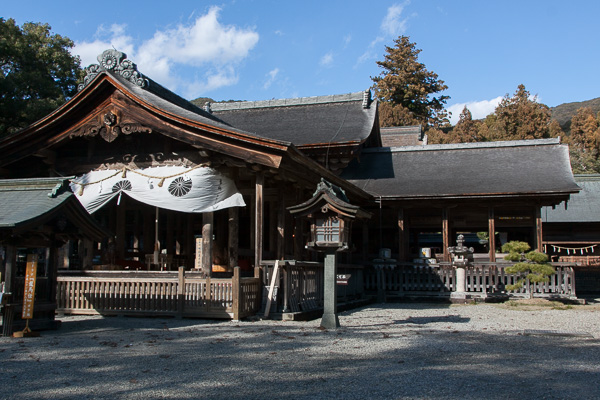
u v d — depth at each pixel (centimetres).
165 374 647
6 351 809
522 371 675
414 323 1212
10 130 2819
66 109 1441
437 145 2383
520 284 1795
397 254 2350
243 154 1330
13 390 573
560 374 659
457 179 2116
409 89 6091
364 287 2061
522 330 1080
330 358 752
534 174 2073
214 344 869
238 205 1412
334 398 544
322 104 2591
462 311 1553
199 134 1359
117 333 1012
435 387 589
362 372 662
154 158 1475
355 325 1155
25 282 987
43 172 1608
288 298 1270
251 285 1271
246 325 1134
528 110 5322
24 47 2798
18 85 2641
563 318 1344
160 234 2136
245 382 608
